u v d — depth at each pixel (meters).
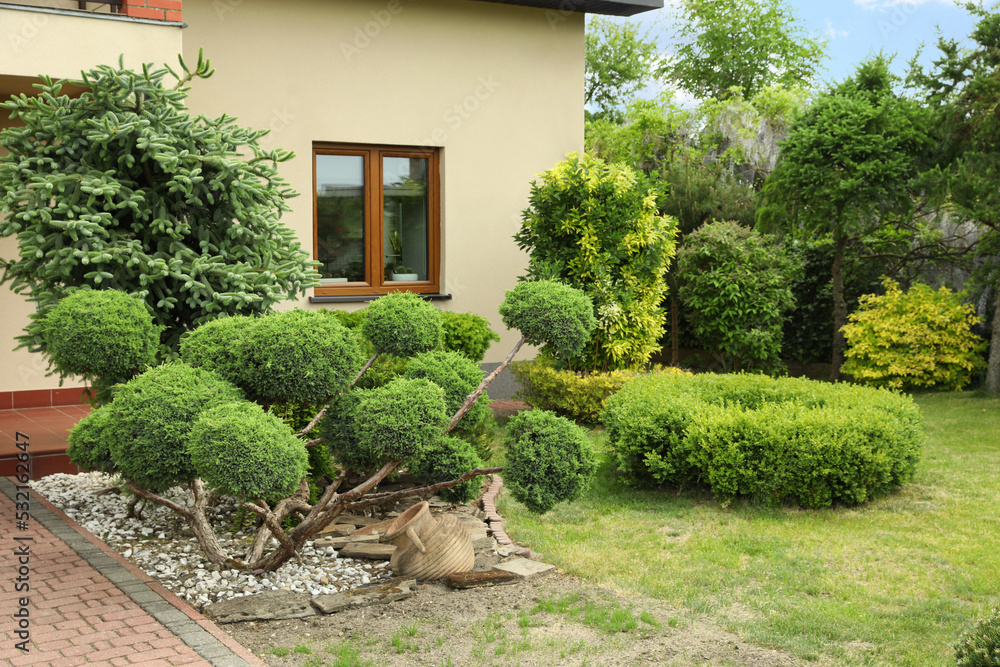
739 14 27.97
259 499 4.61
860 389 8.05
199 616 4.11
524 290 5.01
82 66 6.88
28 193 5.77
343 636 4.01
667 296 14.85
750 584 4.86
